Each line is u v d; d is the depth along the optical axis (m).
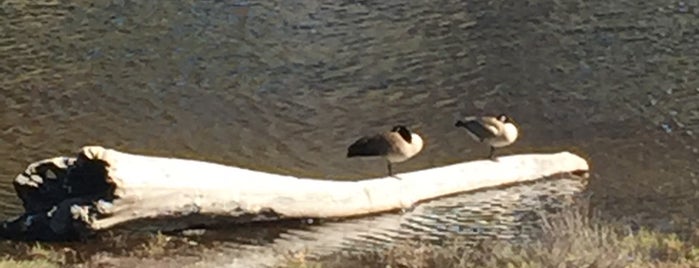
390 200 15.31
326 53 26.75
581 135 19.64
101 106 22.33
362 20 30.23
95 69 25.59
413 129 20.39
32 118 21.48
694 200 15.84
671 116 20.61
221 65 25.78
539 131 19.97
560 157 17.11
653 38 27.00
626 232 13.61
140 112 21.86
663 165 17.77
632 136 19.45
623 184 16.73
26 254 13.55
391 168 16.95
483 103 22.06
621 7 30.44
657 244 12.48
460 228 14.62
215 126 20.78
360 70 25.05
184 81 24.34
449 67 25.08
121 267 13.11
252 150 19.20
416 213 15.33
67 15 31.45
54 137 20.12
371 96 22.84
